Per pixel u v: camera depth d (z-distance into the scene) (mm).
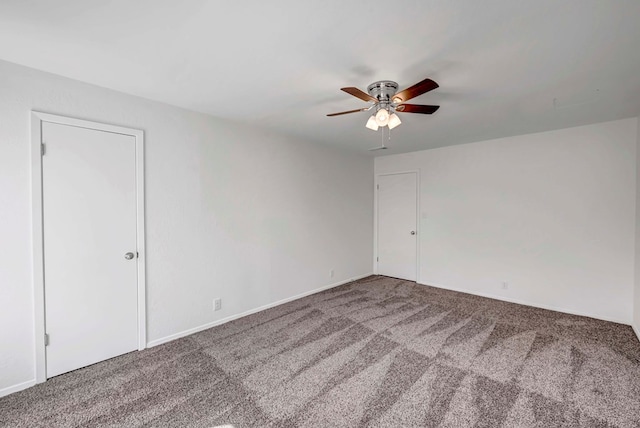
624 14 1399
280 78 2145
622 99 2492
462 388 2020
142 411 1806
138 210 2531
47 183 2104
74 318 2232
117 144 2414
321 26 1531
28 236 2039
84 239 2270
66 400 1905
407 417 1750
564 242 3447
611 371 2217
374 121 2148
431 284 4613
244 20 1485
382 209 5242
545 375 2168
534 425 1681
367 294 4176
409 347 2605
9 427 1684
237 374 2197
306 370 2248
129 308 2506
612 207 3154
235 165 3248
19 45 1736
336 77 2119
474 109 2742
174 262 2773
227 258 3189
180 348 2604
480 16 1434
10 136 1962
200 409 1824
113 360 2393
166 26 1545
